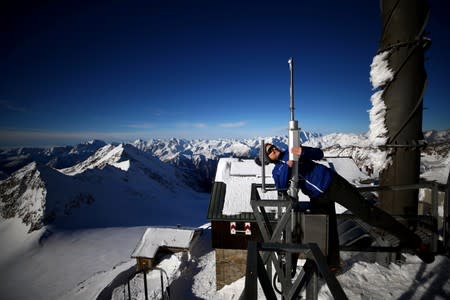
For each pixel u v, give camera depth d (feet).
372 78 16.29
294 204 9.13
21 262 227.61
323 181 9.79
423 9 14.28
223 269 57.16
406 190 15.38
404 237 11.87
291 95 9.04
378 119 16.10
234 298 49.03
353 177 71.67
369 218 10.78
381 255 16.01
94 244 243.60
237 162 72.84
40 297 160.04
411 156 15.14
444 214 13.93
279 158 10.19
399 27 14.65
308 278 8.25
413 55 14.51
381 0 15.97
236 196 60.13
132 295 76.02
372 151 16.79
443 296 12.35
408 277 14.08
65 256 222.89
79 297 115.44
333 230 9.88
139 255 92.58
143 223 345.10
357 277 14.76
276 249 6.82
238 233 56.24
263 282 6.09
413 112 14.71
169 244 94.38
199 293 57.77
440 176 33.22
